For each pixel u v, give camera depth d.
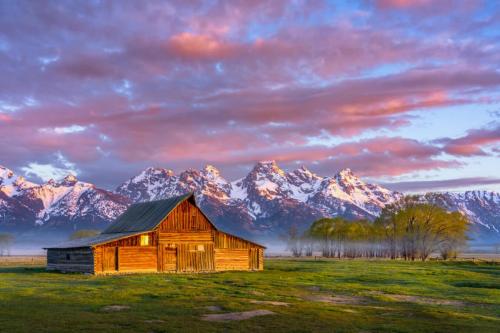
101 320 30.59
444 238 149.00
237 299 41.47
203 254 83.88
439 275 76.06
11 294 43.00
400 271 84.62
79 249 78.56
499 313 38.84
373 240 185.00
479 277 73.69
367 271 84.38
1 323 29.41
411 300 45.50
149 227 80.69
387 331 29.67
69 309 34.84
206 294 45.00
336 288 53.47
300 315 33.97
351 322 32.16
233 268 86.25
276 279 64.69
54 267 85.31
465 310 39.75
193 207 84.44
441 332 29.72
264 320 31.84
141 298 41.28
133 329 28.16
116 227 92.50
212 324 30.16
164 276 69.56
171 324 29.78
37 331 27.30
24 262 126.94
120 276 69.38
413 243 150.62
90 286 51.84
